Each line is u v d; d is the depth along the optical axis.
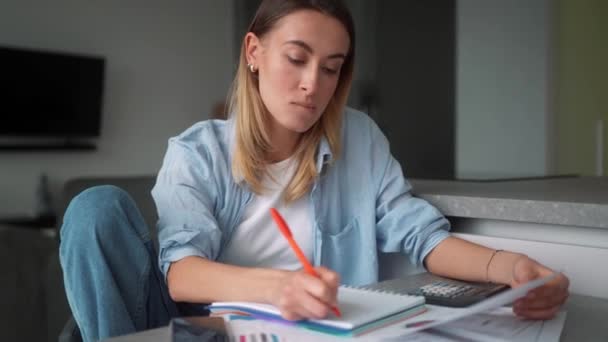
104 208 1.03
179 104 5.50
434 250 1.08
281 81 1.04
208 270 0.89
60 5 4.77
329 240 1.21
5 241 1.91
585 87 4.30
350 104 4.82
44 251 1.97
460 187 1.33
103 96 4.97
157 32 5.33
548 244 1.04
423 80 4.59
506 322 0.73
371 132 1.29
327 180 1.22
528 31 4.11
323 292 0.66
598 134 4.38
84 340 1.04
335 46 1.03
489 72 4.31
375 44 4.75
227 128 1.21
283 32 1.03
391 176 1.23
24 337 1.88
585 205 0.97
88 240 1.02
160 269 1.05
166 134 5.42
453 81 4.48
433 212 1.14
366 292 0.79
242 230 1.19
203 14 5.64
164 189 1.12
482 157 4.36
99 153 5.04
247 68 1.15
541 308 0.75
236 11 5.81
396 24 4.69
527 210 1.04
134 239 1.06
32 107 4.62
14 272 1.88
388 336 0.64
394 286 0.95
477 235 1.14
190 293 0.89
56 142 4.85
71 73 4.78
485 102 4.34
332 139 1.20
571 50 4.16
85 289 1.02
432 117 4.57
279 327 0.68
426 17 4.57
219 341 0.63
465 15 4.41
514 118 4.19
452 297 0.82
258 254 1.21
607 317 0.79
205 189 1.15
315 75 1.02
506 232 1.11
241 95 1.16
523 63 4.14
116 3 5.07
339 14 1.03
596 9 4.33
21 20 4.58
